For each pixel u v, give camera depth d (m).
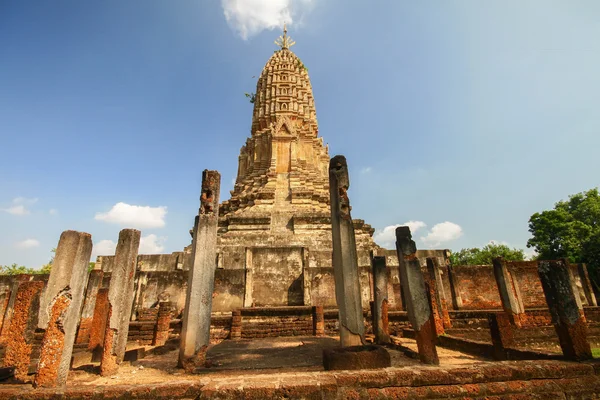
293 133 33.31
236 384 5.61
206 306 9.11
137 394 5.60
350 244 9.24
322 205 31.06
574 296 7.01
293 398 5.46
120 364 9.12
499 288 17.38
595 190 36.97
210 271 9.41
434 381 5.88
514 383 6.00
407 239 9.52
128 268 9.39
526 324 16.73
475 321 16.78
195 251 9.39
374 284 13.95
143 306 20.06
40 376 6.43
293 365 8.77
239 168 36.50
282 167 32.22
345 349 7.78
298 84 38.00
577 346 6.75
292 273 21.72
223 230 27.78
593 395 6.00
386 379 5.84
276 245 25.28
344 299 8.73
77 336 13.58
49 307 6.80
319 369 8.23
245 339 15.86
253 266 21.80
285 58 40.22
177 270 22.80
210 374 8.02
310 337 15.88
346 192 9.83
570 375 6.18
